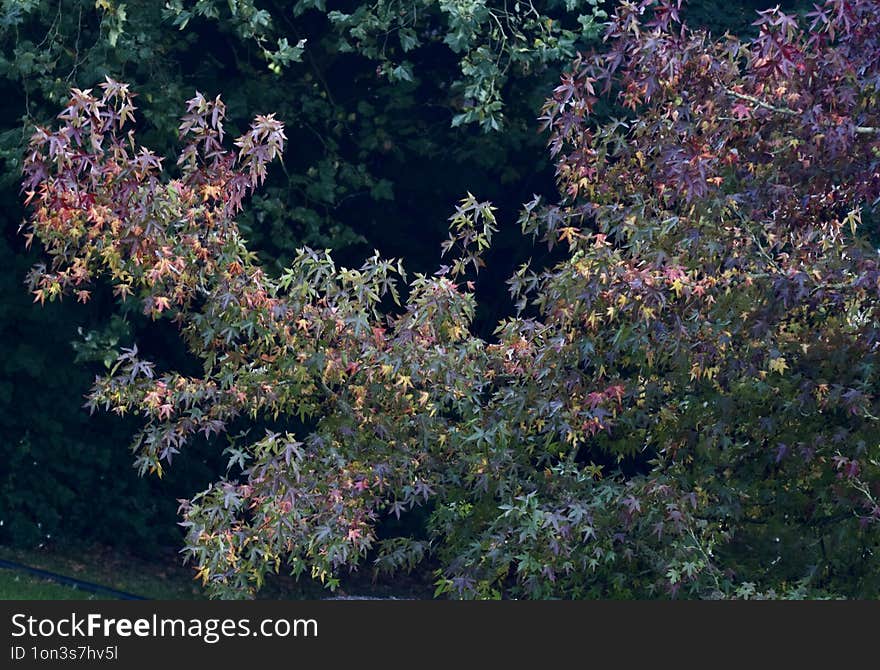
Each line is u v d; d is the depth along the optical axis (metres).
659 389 8.05
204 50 16.25
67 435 16.73
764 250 7.84
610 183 8.12
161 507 17.50
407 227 18.23
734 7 15.64
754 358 7.45
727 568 7.73
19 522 16.34
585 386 7.69
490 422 7.98
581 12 16.20
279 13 16.11
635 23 7.60
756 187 7.65
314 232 15.18
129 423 17.14
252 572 8.26
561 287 7.52
